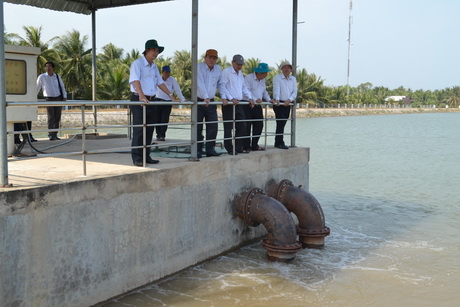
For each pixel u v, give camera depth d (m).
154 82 6.53
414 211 11.41
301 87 86.06
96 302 5.25
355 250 8.05
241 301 5.75
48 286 4.72
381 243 8.55
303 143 31.70
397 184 15.48
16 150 7.00
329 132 43.94
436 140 35.78
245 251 7.57
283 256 7.07
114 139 10.27
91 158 6.98
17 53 6.66
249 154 7.96
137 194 5.66
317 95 91.06
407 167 19.86
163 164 6.46
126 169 5.91
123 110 41.41
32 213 4.52
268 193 8.24
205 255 6.90
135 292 5.73
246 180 7.69
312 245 7.94
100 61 47.97
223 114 8.05
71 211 4.89
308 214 7.89
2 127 4.54
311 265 7.13
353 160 22.28
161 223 6.04
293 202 7.96
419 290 6.36
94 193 5.13
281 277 6.57
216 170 7.00
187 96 48.00
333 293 6.14
